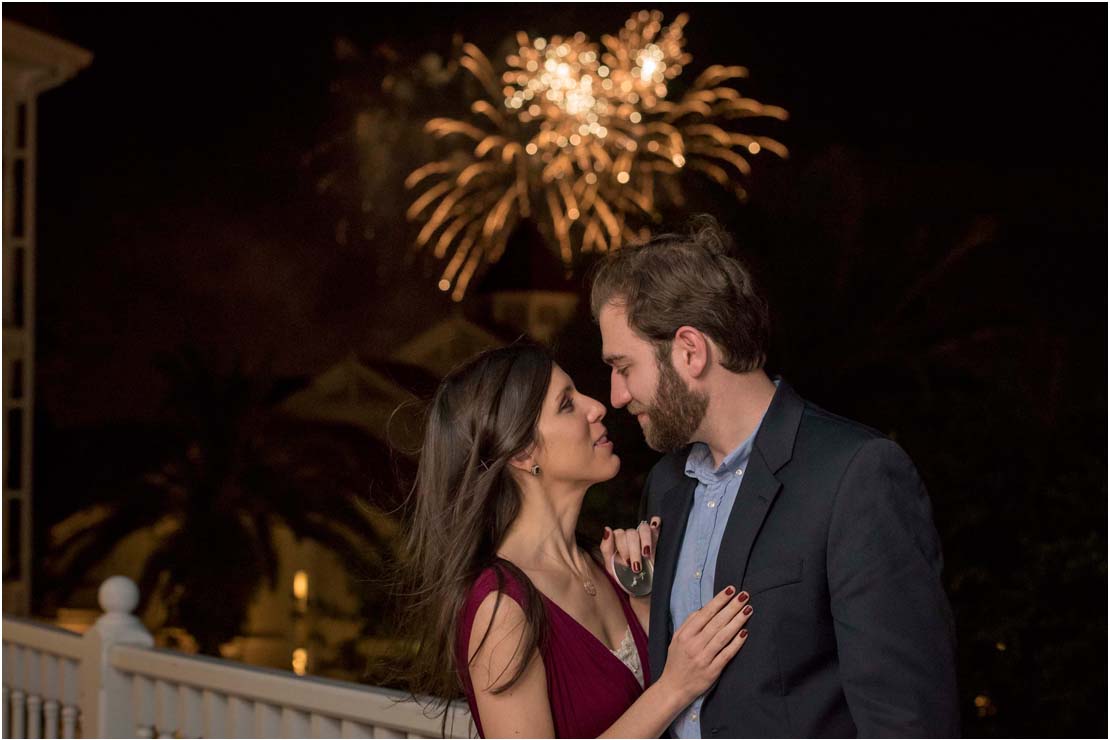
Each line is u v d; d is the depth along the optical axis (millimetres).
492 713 1905
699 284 1855
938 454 6398
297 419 15516
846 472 1732
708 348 1854
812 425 1818
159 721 3125
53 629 3564
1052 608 5906
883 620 1644
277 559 14297
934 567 1698
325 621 14398
